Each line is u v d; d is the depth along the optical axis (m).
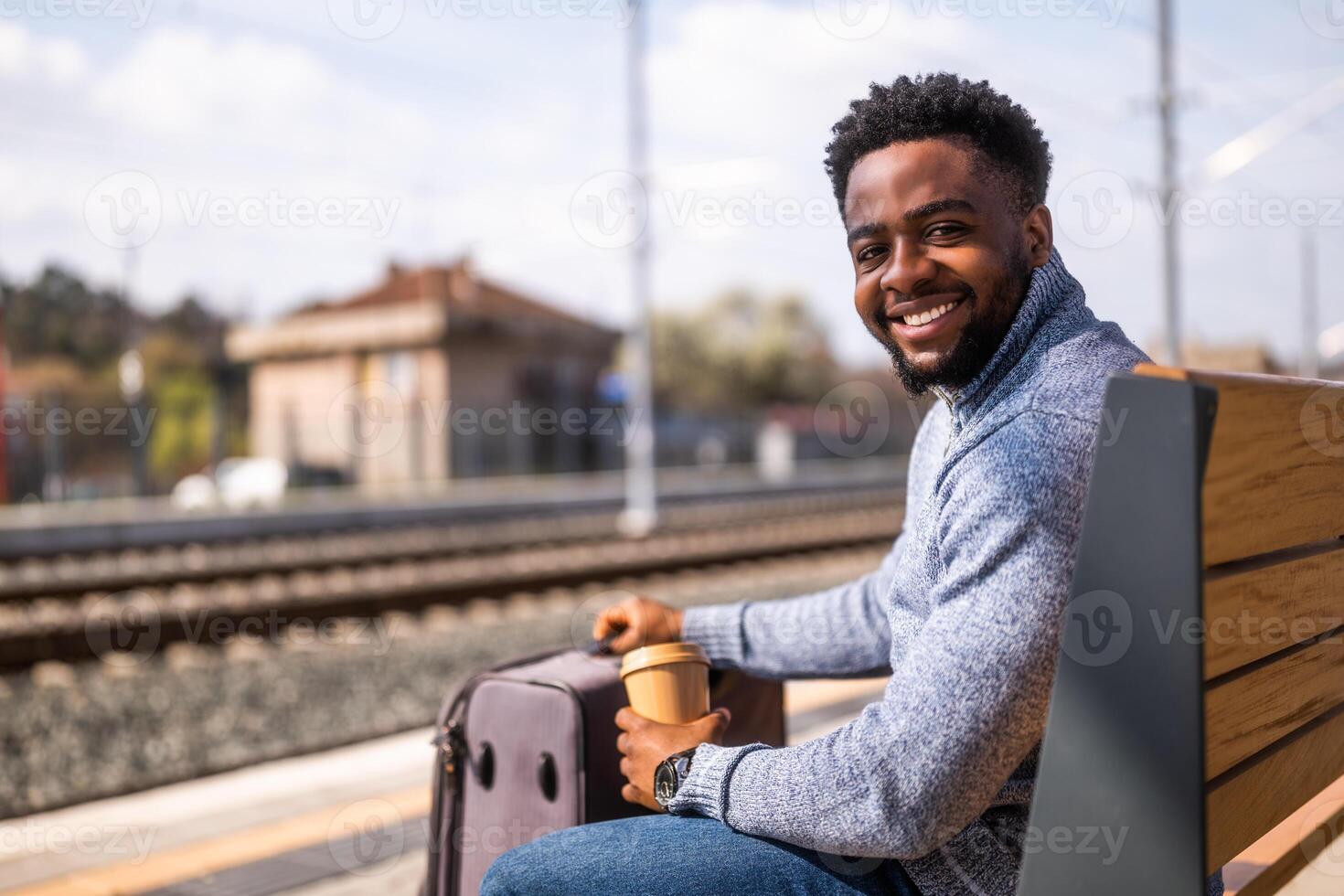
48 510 18.56
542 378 32.81
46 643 6.45
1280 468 1.29
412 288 35.22
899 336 1.47
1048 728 1.17
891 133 1.43
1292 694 1.42
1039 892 1.18
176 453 35.56
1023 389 1.34
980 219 1.40
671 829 1.41
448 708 1.88
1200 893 1.10
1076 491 1.23
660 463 38.16
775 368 52.75
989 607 1.22
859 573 10.92
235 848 3.05
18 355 32.34
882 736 1.24
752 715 2.07
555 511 19.92
